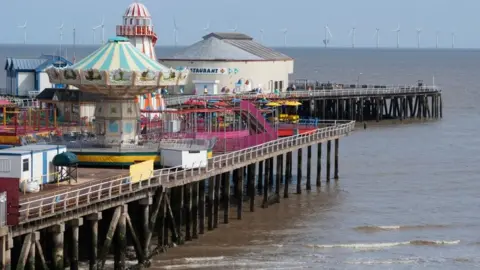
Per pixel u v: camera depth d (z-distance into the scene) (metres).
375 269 74.06
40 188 65.75
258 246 78.25
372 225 87.88
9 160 65.56
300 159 101.06
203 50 159.00
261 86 160.75
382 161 128.38
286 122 120.56
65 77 81.31
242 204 91.88
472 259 77.56
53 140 83.56
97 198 61.47
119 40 83.81
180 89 154.25
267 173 92.50
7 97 117.94
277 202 95.56
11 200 54.22
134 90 81.75
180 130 95.12
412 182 112.50
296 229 84.81
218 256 74.31
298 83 195.12
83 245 70.62
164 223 73.06
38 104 105.75
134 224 73.25
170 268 70.00
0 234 53.16
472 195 105.12
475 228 88.62
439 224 89.50
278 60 165.88
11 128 88.19
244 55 159.25
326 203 97.00
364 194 103.19
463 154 137.75
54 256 58.72
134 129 82.94
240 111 102.06
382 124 174.38
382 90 178.62
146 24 108.44
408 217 92.31
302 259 75.56
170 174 72.31
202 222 79.75
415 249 80.50
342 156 131.38
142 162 71.75
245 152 85.44
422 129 168.25
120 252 65.56
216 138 90.81
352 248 79.81
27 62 126.38
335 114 170.25
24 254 55.97
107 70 79.62
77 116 96.06
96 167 78.38
